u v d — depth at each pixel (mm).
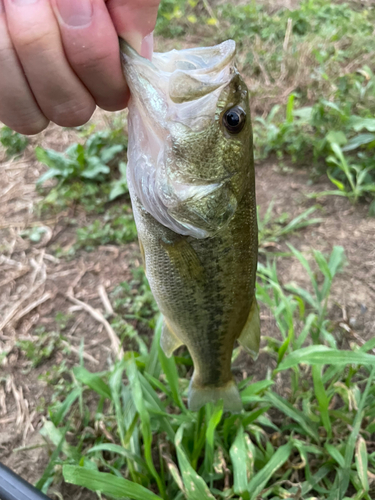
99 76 145
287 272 439
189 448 296
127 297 425
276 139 572
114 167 583
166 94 165
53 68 137
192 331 241
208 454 270
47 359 380
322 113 554
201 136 178
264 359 363
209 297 226
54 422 294
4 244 494
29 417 340
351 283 420
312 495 277
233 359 364
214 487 285
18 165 617
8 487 200
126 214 518
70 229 511
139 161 187
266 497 269
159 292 226
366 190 500
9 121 153
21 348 385
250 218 216
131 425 264
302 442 284
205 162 184
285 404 299
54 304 427
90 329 403
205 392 278
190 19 898
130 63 149
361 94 601
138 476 271
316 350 262
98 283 446
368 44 759
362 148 548
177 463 294
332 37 783
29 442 323
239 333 254
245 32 851
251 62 753
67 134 664
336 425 297
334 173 527
